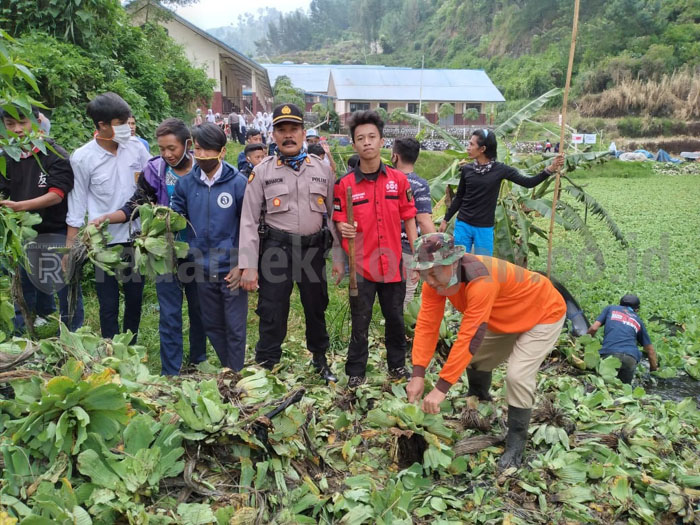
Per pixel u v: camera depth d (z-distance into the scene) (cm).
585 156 696
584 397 434
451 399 425
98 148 445
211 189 420
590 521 305
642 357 602
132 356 379
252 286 406
